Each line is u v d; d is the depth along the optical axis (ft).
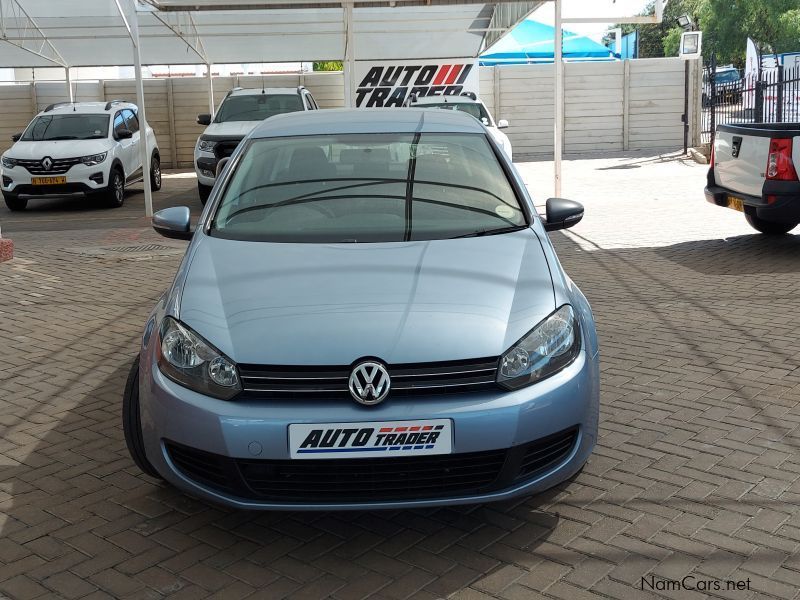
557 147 42.37
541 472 10.68
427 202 13.88
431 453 10.05
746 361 18.02
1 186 48.70
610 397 16.15
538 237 13.10
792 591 9.77
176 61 72.95
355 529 11.46
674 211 40.81
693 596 9.71
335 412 10.03
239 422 10.07
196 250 12.88
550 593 9.84
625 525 11.36
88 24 61.26
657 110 79.77
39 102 78.64
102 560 10.75
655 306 22.80
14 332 21.85
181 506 12.17
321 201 13.93
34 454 14.12
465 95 59.88
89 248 34.60
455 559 10.64
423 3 43.42
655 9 41.63
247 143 15.76
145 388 11.04
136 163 54.65
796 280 25.21
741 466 13.08
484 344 10.43
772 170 27.78
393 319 10.65
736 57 177.47
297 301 11.09
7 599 9.87
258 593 9.98
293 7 44.04
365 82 76.13
